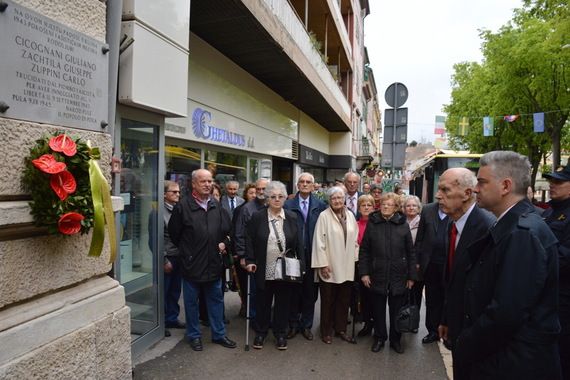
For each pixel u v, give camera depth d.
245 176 10.11
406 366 4.00
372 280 4.41
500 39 19.31
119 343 2.82
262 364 3.93
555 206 3.14
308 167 17.73
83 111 2.51
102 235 2.22
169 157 6.71
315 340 4.64
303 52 9.94
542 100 19.34
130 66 3.46
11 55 1.99
